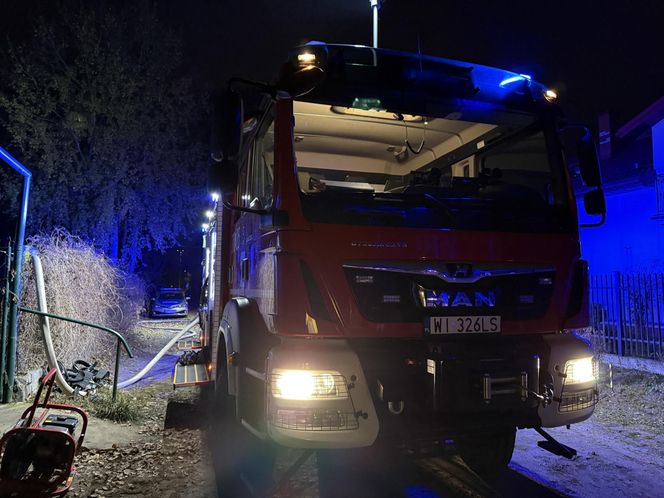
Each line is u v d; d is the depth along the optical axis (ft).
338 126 15.44
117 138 66.54
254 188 16.08
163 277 133.59
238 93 12.93
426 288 12.32
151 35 67.41
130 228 74.79
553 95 15.39
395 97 14.02
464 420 12.25
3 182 65.62
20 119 62.75
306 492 14.52
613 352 31.86
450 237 12.65
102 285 31.60
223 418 16.74
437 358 11.75
